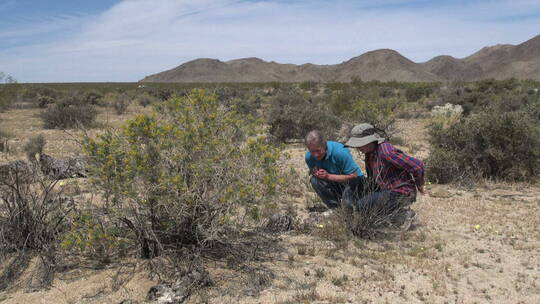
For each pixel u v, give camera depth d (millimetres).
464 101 25203
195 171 3895
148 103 30141
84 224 3949
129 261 4133
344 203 5312
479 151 8656
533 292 3891
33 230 4227
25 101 33688
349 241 4996
